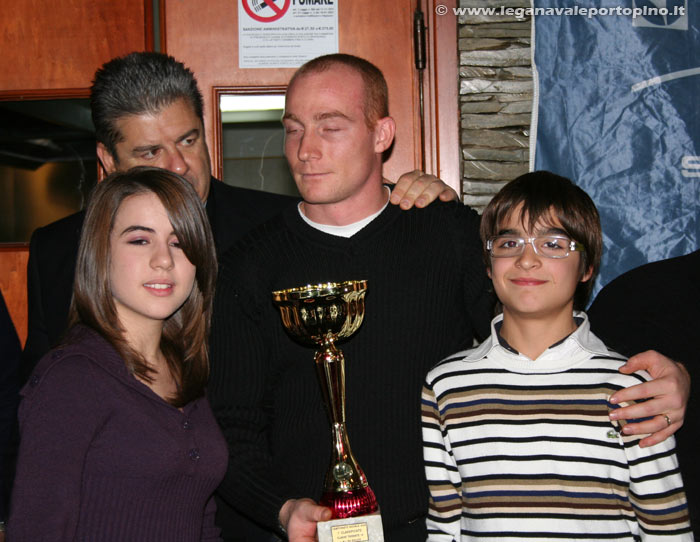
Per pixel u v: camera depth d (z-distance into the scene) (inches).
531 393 52.8
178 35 91.3
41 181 91.6
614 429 50.8
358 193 57.1
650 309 60.3
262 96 92.7
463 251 58.9
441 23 90.9
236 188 73.6
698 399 56.6
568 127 89.3
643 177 88.7
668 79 88.3
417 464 56.2
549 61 89.5
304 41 91.6
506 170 90.5
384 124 57.9
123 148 60.8
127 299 49.9
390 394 56.2
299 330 52.5
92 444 46.9
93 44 91.0
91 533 46.4
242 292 57.5
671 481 49.8
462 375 54.8
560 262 52.6
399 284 57.2
